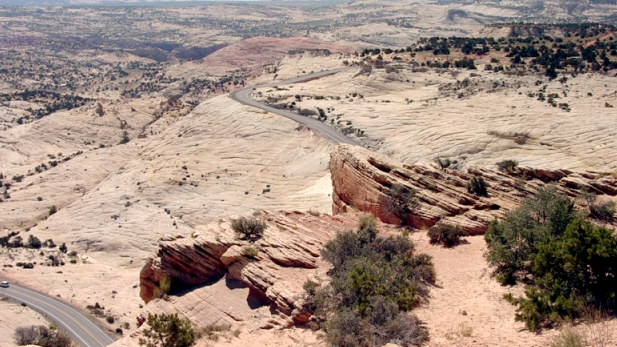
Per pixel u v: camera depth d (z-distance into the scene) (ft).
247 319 68.03
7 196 416.05
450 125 355.97
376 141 362.94
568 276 50.80
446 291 61.98
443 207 85.81
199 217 311.88
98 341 183.83
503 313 52.31
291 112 454.81
